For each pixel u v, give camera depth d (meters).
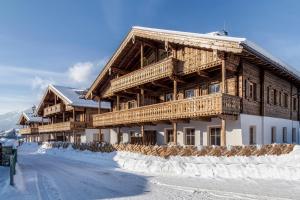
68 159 22.27
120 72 24.50
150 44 21.52
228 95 14.72
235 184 9.79
